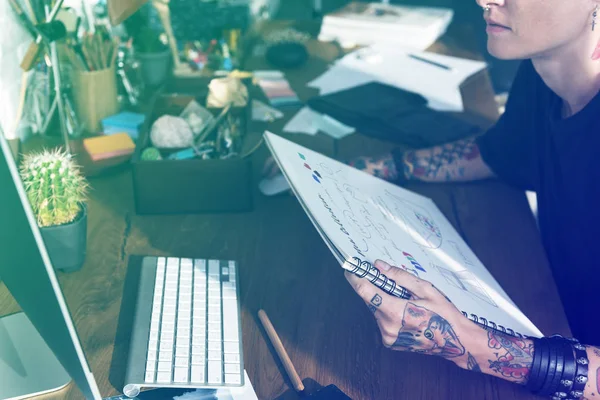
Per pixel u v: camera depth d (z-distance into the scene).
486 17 1.01
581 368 0.83
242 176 1.18
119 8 1.14
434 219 1.13
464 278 0.95
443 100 1.61
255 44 1.92
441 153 1.32
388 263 0.83
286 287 1.03
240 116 1.33
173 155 1.23
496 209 1.25
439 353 0.84
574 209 1.09
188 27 1.74
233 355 0.86
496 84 2.57
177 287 0.98
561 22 0.95
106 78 1.38
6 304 0.96
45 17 1.29
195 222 1.18
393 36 1.93
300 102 1.57
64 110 1.35
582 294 1.11
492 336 0.84
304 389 0.84
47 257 0.63
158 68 1.59
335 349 0.91
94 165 1.29
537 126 1.20
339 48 1.92
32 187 0.97
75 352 0.70
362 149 1.40
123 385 0.83
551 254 1.20
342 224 0.85
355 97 1.59
